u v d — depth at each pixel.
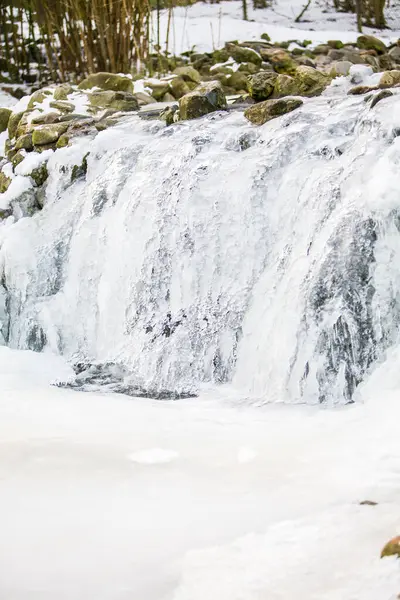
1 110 9.63
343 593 2.46
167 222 6.24
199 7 18.20
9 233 7.29
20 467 3.73
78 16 10.90
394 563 2.57
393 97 5.95
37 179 7.88
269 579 2.58
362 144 5.60
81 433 4.30
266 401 4.96
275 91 8.11
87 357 6.44
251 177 6.01
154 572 2.69
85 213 6.98
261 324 5.40
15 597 2.56
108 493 3.38
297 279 5.19
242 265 5.86
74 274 6.85
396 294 4.94
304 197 5.62
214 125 7.02
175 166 6.48
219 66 11.05
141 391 5.48
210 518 3.09
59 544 2.90
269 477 3.54
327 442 4.00
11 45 13.46
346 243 5.07
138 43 11.06
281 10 18.31
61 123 8.33
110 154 7.41
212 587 2.57
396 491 3.27
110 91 9.17
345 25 17.58
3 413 4.75
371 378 4.81
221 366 5.58
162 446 4.04
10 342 7.02
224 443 4.07
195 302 5.93
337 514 3.03
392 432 4.01
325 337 4.95
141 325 6.11
